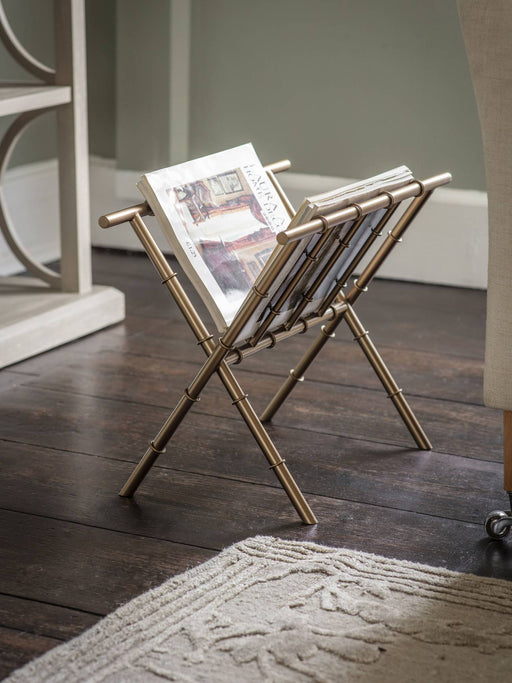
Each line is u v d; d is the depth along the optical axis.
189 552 1.59
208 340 1.66
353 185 1.63
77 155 2.60
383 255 1.89
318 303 1.85
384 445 2.02
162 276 1.66
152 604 1.42
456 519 1.72
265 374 2.40
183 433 2.05
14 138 2.65
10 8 3.24
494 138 1.44
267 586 1.47
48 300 2.64
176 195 1.68
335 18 3.20
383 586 1.47
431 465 1.93
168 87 3.43
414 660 1.29
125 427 2.08
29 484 1.82
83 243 2.69
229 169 1.78
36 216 3.43
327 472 1.89
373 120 3.25
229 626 1.36
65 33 2.50
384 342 2.67
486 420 2.16
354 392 2.30
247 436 2.05
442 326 2.82
